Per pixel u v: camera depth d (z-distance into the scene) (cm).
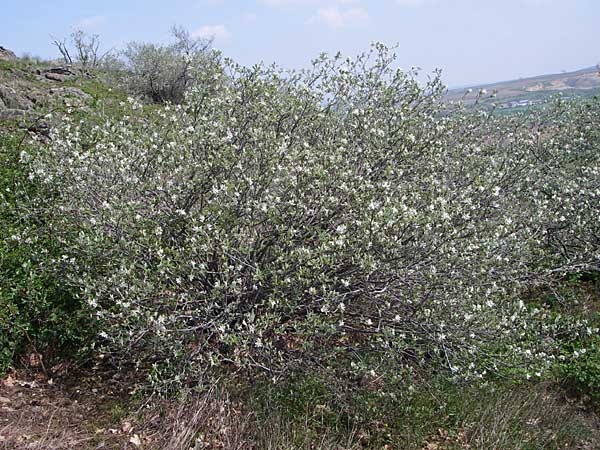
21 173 605
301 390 424
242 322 416
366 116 499
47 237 508
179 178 461
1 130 782
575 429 463
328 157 430
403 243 425
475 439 428
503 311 494
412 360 462
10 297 439
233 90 498
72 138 516
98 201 472
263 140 448
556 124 762
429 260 412
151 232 434
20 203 530
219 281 417
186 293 411
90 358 453
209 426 390
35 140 698
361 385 434
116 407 404
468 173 529
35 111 904
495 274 496
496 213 563
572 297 659
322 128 522
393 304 442
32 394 414
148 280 414
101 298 423
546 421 469
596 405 509
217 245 411
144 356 422
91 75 1614
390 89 518
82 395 424
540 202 590
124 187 462
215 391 413
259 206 402
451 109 623
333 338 439
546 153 742
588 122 834
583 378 517
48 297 463
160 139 498
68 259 461
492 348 464
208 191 451
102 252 424
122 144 505
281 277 409
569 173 730
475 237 459
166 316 409
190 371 413
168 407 404
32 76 1321
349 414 419
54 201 529
